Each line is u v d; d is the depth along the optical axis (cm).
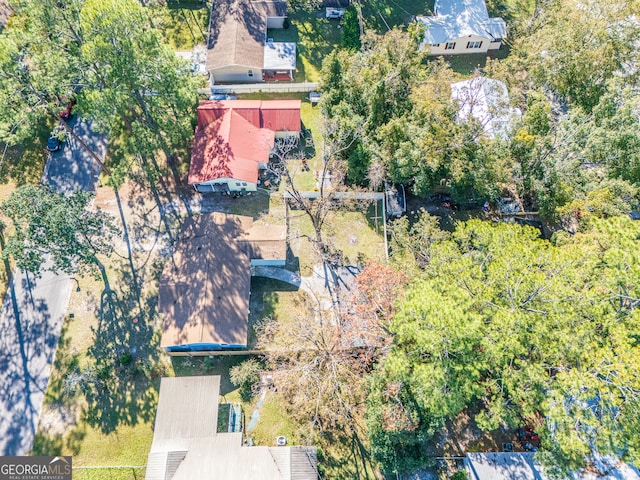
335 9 5741
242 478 3128
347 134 4075
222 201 4512
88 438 3500
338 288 4131
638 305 3091
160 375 3728
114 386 3681
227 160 4350
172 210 4444
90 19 3600
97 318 3931
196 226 4119
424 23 5666
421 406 3059
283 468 3203
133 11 3778
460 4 5753
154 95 4191
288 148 4706
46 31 4012
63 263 3522
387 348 3391
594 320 3044
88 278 4078
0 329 3853
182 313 3722
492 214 4556
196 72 5078
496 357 2902
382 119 4275
